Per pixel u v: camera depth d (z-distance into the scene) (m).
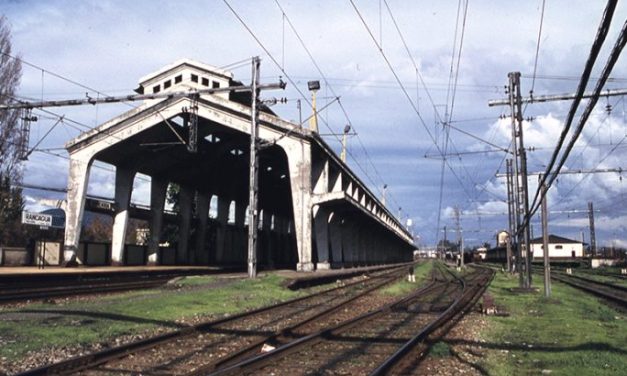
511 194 62.84
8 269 34.22
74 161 45.19
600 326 16.69
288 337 13.82
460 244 94.00
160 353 11.45
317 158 49.47
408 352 11.32
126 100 28.89
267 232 79.19
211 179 60.22
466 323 16.92
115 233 48.50
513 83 36.69
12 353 10.88
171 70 46.00
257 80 32.72
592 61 7.47
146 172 51.16
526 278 32.53
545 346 12.83
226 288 27.08
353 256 68.25
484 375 9.84
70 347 11.84
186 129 47.25
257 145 33.25
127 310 17.34
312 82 29.92
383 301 25.20
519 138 33.88
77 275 31.81
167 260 55.25
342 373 9.84
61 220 44.19
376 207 81.00
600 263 102.44
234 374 9.25
